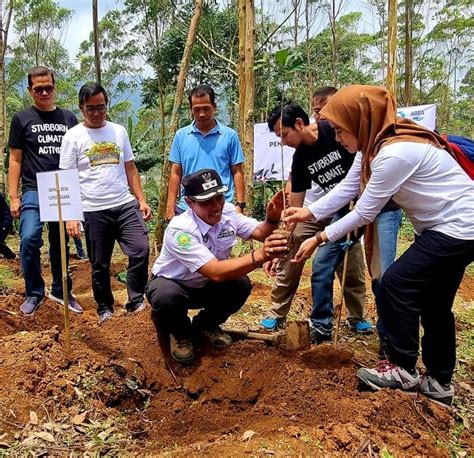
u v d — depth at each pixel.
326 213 3.43
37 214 4.42
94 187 4.36
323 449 2.63
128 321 4.10
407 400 3.06
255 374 3.43
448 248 2.88
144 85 18.16
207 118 4.68
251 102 7.63
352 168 3.41
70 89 26.83
